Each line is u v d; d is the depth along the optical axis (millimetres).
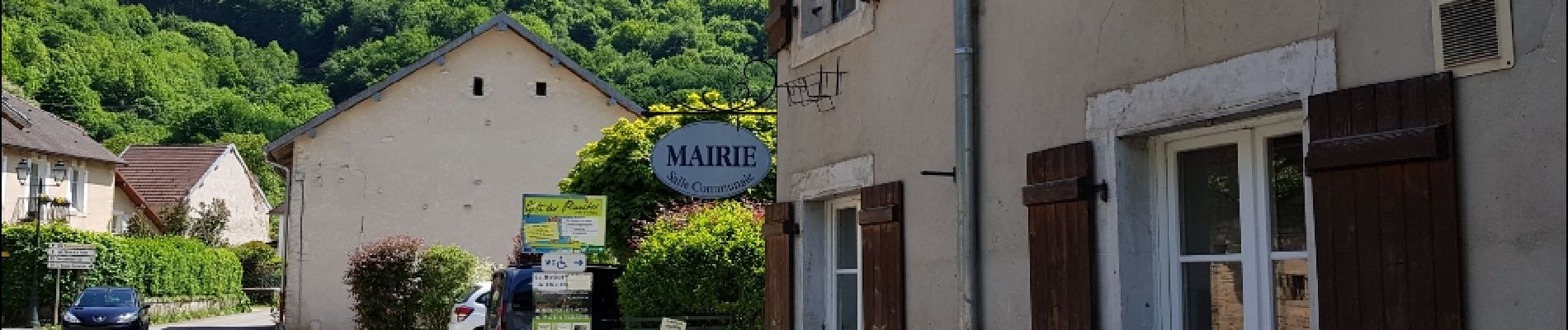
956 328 6895
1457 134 4105
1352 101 4438
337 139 28953
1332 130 4512
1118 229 5586
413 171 29078
